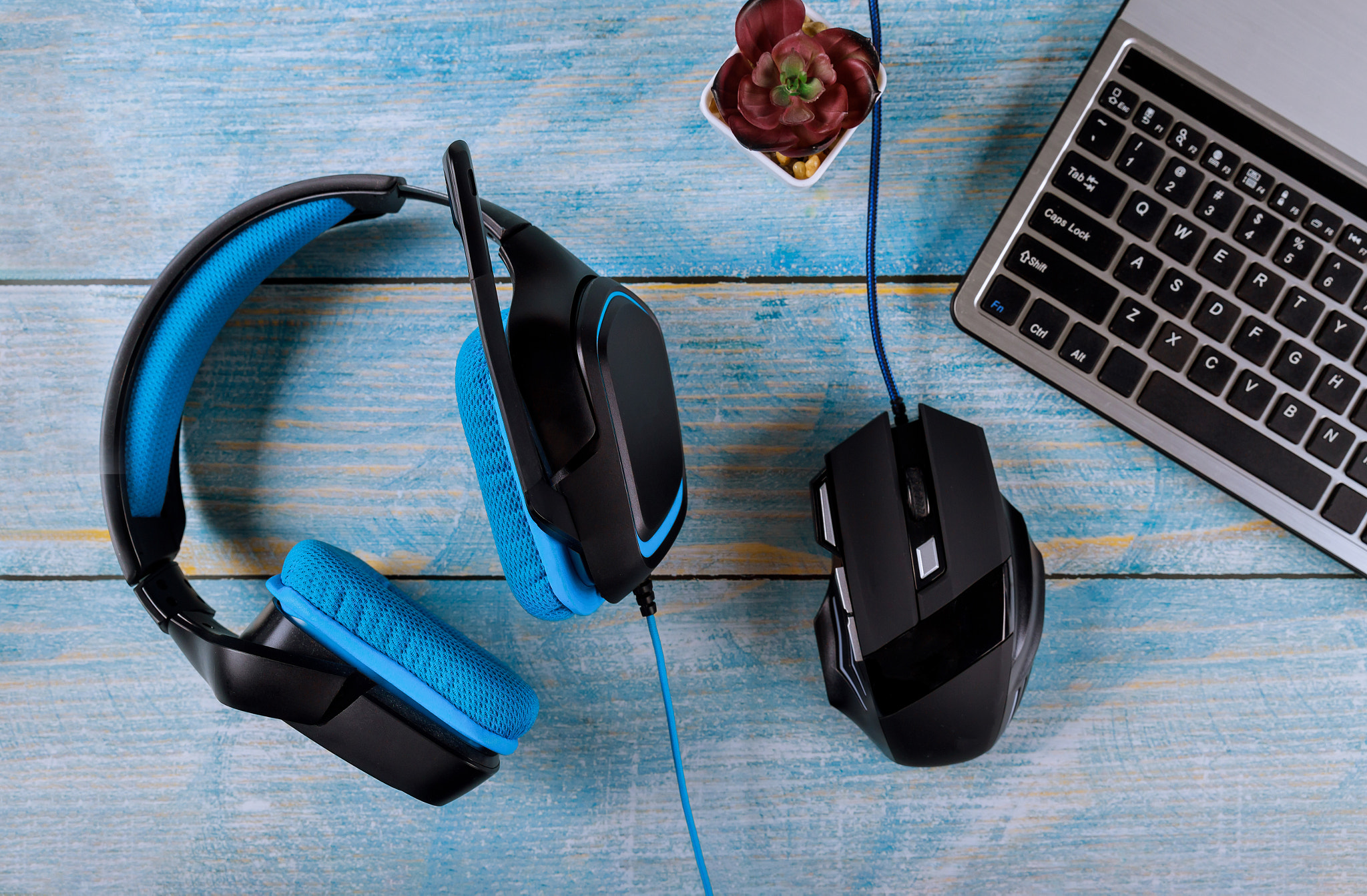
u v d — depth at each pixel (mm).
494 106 557
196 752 564
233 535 563
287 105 560
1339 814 548
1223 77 471
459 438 561
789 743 556
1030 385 547
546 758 561
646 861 558
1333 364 470
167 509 497
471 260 367
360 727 416
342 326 562
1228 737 552
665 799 559
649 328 459
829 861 556
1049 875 554
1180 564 551
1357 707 547
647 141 555
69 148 565
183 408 517
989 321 487
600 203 558
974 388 551
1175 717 553
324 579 427
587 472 392
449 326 561
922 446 485
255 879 564
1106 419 494
